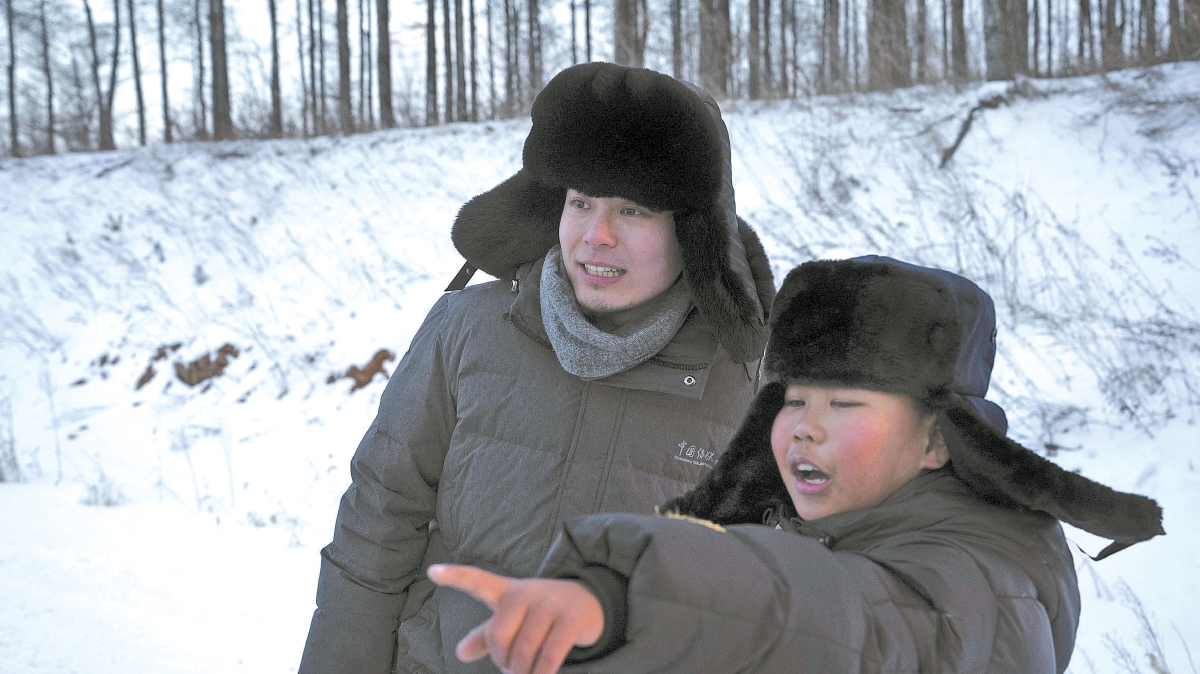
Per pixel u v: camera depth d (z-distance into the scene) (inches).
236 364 340.8
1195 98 309.0
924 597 37.9
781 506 54.7
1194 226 249.9
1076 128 317.7
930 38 415.8
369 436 84.6
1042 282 245.9
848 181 322.3
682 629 31.6
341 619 81.3
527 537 75.8
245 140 576.7
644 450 75.9
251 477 263.9
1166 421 184.4
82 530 218.1
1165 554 146.5
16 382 374.9
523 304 79.4
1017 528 43.6
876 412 43.9
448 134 505.7
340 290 363.3
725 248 73.7
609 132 71.5
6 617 161.0
